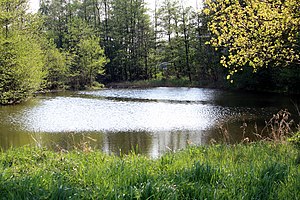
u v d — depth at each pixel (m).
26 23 29.06
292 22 8.43
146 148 13.41
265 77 36.88
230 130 16.53
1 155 7.16
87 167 5.32
